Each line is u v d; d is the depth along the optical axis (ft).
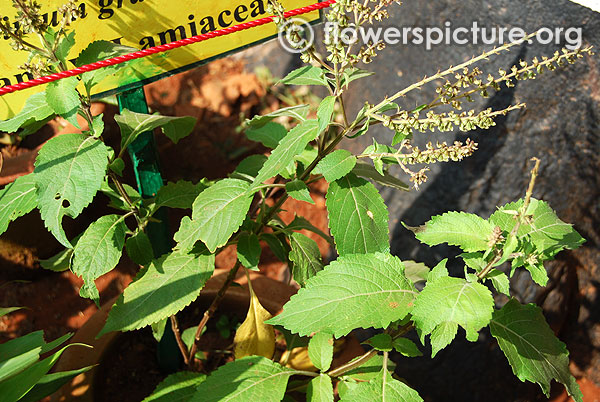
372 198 1.85
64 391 2.29
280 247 2.14
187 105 3.65
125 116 2.10
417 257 3.01
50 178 1.76
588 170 2.89
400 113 1.75
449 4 3.14
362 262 1.78
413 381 3.00
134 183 3.22
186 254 2.05
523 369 1.74
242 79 3.76
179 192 2.15
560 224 1.84
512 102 2.91
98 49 1.86
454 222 1.79
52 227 1.74
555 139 2.89
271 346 2.22
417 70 3.16
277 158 1.79
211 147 3.61
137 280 2.02
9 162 2.81
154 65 2.10
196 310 2.66
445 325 1.63
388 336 1.86
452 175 2.98
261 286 2.66
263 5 2.16
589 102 2.89
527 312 1.81
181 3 2.04
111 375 2.48
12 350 1.72
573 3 2.97
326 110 1.75
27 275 2.99
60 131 3.39
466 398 3.00
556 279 2.97
